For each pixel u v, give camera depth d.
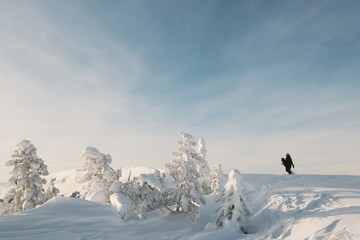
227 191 11.88
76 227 10.20
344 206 8.35
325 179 14.71
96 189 17.16
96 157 18.14
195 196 14.59
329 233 6.66
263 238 8.59
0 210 20.58
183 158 15.57
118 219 12.48
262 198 13.41
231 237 9.34
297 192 12.17
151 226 12.37
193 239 9.26
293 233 8.08
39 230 9.34
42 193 21.80
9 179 20.81
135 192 15.46
